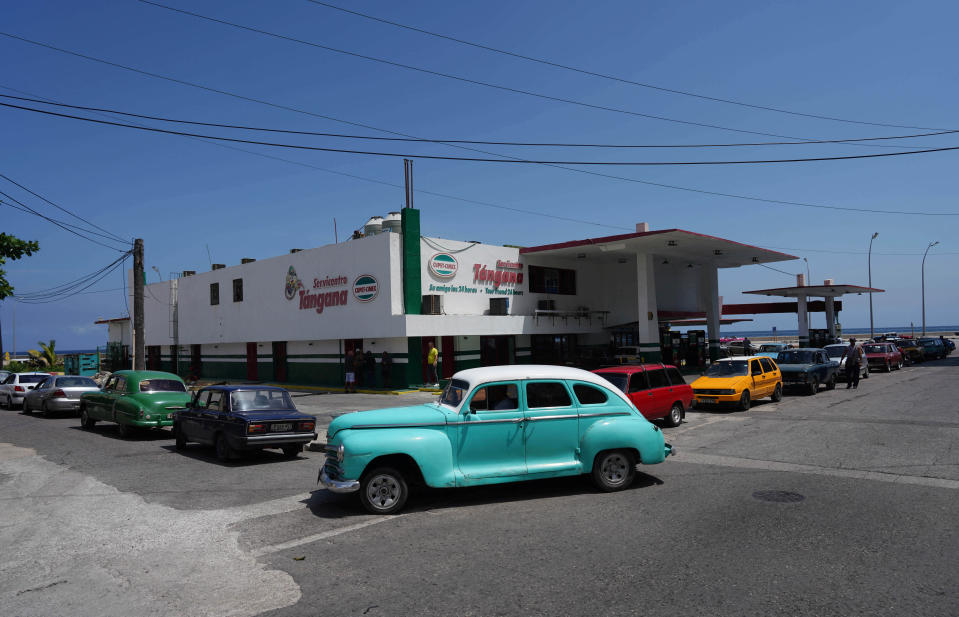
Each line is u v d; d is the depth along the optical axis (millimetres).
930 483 8391
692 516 7113
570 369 8781
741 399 17453
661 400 14633
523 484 9039
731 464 10148
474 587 5160
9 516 7852
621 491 8430
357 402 21672
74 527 7297
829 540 6137
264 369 32594
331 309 26969
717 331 34719
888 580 5082
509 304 28547
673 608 4625
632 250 28234
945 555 5637
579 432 8398
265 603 4957
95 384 21469
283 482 9727
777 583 5070
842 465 9734
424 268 24969
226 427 11594
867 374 27188
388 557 6008
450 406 8266
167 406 14914
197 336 36375
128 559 6137
